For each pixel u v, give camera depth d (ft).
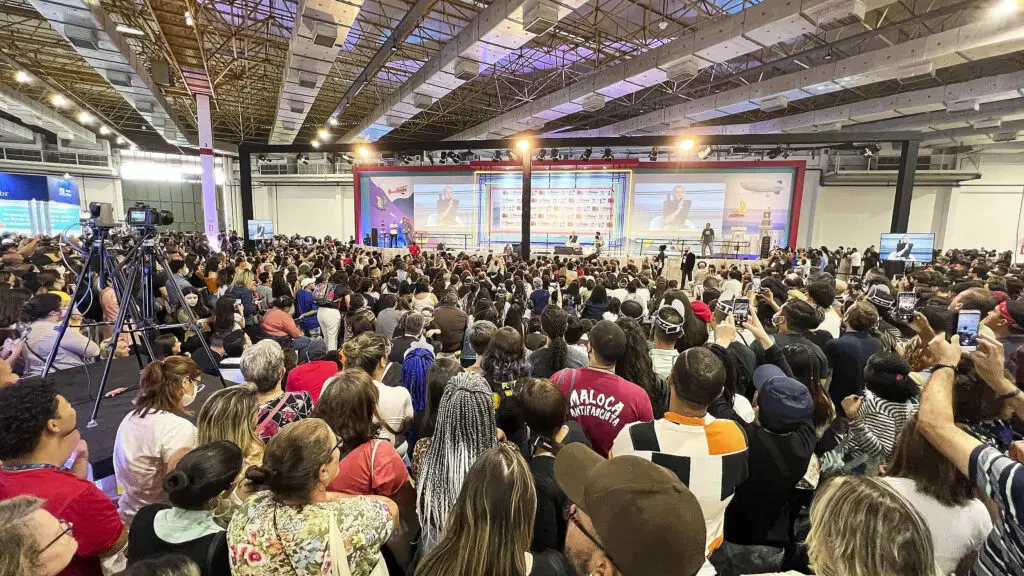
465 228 69.05
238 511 4.33
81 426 8.61
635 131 58.39
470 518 3.37
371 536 4.36
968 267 32.45
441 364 7.40
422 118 64.23
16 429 4.81
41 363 11.25
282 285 17.89
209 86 41.55
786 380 5.77
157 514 4.52
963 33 26.32
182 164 82.84
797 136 38.11
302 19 26.25
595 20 34.63
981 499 4.61
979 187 61.67
